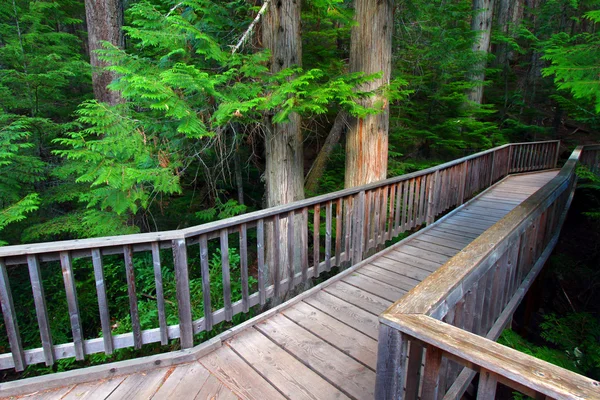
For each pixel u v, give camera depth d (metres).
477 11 8.50
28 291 5.02
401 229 4.60
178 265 2.21
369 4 4.63
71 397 1.95
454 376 1.72
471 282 1.55
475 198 6.91
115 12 5.45
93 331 4.69
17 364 1.98
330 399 1.95
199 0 3.95
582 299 6.33
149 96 2.93
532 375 0.88
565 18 11.17
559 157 11.24
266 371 2.17
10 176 4.39
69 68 5.21
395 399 1.23
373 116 4.81
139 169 3.85
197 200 7.52
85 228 4.75
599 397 0.78
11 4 5.43
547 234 3.86
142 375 2.13
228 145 5.77
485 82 8.93
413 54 8.21
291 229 2.98
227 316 2.60
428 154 8.98
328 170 7.79
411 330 1.13
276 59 4.30
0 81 4.75
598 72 2.81
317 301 3.07
